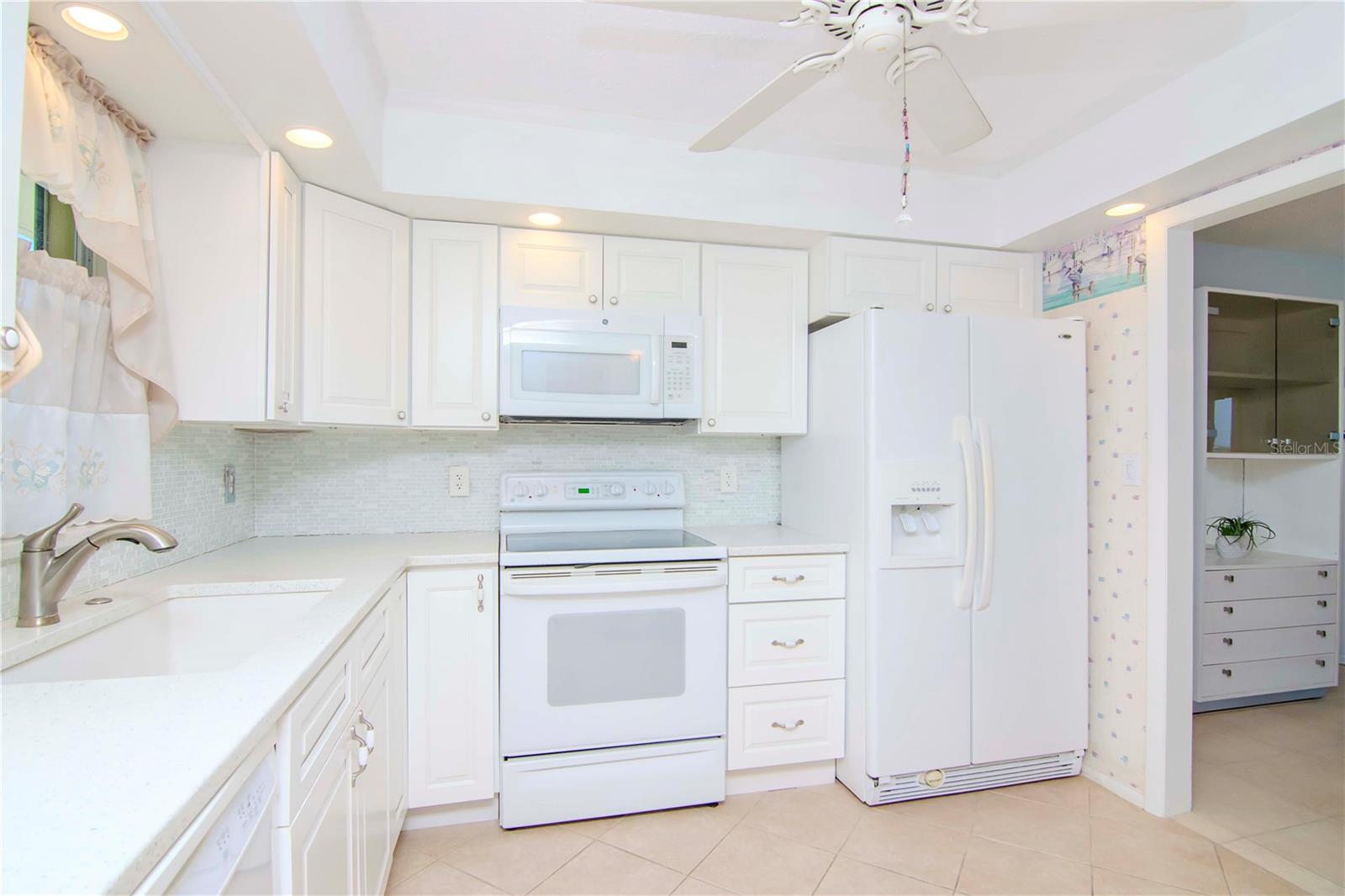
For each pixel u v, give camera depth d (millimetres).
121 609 1303
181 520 1828
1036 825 2062
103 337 1374
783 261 2545
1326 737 2766
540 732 2037
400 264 2150
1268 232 3145
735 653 2217
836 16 1269
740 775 2277
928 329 2197
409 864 1853
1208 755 2586
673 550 2131
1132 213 2195
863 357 2201
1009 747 2256
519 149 2072
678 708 2146
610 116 2051
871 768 2152
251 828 813
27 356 775
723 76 1827
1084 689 2336
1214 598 3008
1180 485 2143
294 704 965
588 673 2070
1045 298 2631
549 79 1839
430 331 2203
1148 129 1952
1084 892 1744
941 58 1297
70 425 1286
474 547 2156
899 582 2160
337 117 1517
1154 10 1207
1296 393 3205
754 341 2510
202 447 1949
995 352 2254
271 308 1646
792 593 2260
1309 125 1613
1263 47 1654
